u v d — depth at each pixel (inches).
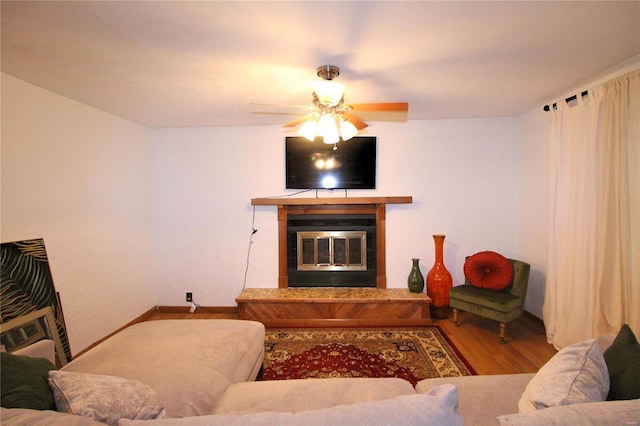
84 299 104.7
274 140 140.3
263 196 141.6
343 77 84.0
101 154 112.6
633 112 80.0
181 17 55.6
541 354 101.8
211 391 56.1
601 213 88.3
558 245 106.8
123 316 123.9
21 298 81.4
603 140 88.0
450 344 108.6
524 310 133.0
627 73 82.2
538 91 99.9
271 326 127.2
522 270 114.6
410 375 90.5
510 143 135.7
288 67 76.7
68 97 98.2
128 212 127.3
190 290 145.0
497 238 138.3
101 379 43.8
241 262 143.4
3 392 38.4
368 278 140.9
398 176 139.0
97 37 62.2
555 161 107.3
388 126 138.3
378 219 138.3
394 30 60.8
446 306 130.4
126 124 126.3
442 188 138.6
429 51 69.7
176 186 143.0
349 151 137.6
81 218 103.6
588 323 93.7
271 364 97.0
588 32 63.2
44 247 89.2
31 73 79.4
